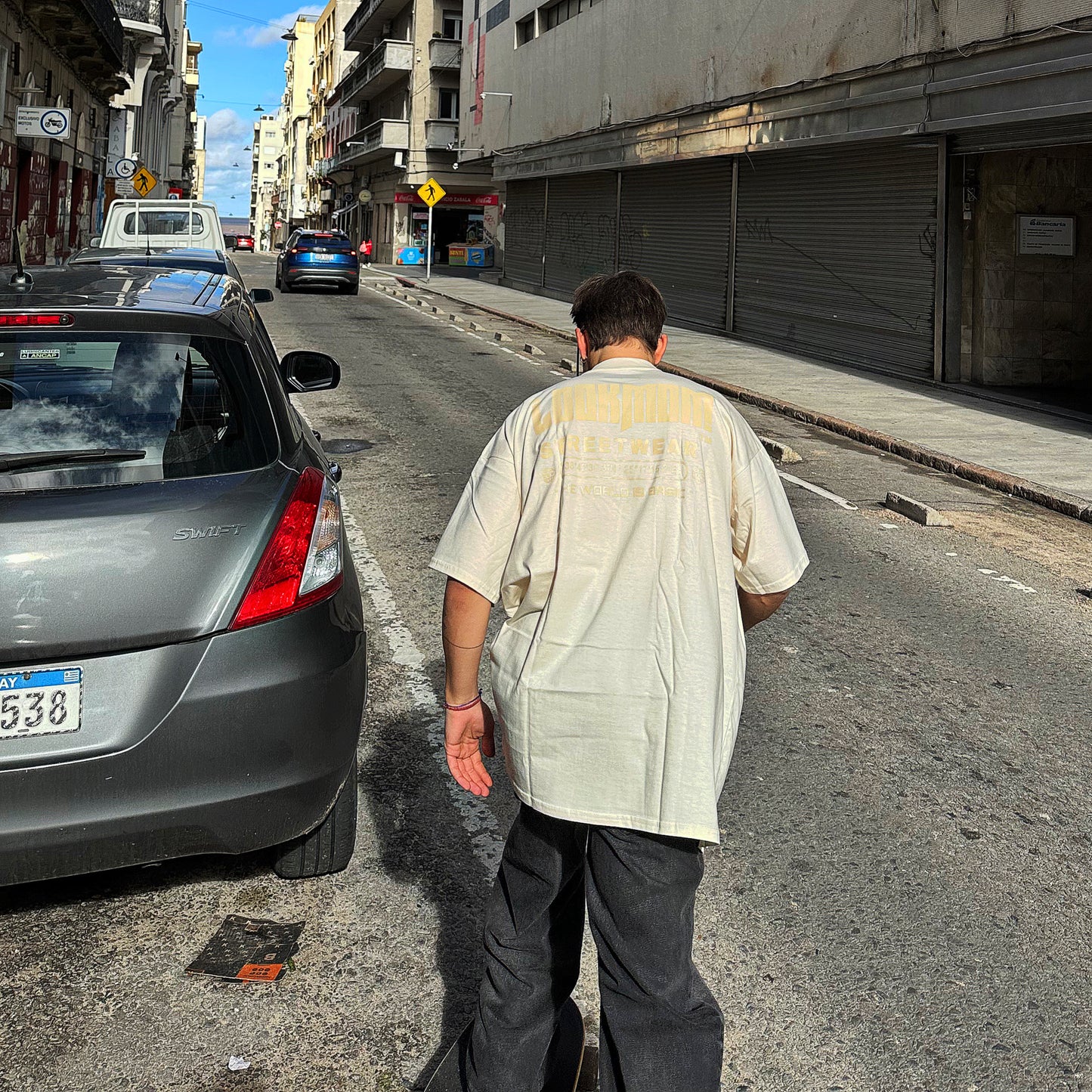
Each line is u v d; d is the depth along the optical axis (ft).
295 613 9.49
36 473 9.22
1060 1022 9.22
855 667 17.38
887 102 50.01
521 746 6.75
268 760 9.27
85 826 8.77
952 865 11.64
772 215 64.59
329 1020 8.90
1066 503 28.91
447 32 166.61
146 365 10.17
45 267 13.84
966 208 48.78
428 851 11.48
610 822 6.56
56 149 93.20
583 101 89.86
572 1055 7.95
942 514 28.25
